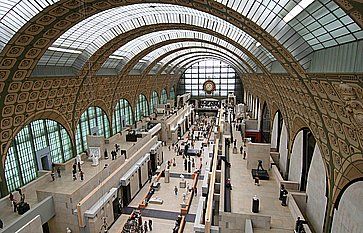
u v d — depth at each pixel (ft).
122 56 103.24
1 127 63.67
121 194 82.17
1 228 50.80
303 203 56.90
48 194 62.75
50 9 48.01
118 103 131.03
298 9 31.78
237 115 148.46
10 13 47.98
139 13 71.51
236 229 48.32
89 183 69.82
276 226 46.37
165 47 130.82
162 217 77.20
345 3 21.25
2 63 54.39
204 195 69.62
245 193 57.16
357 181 36.17
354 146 34.50
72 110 91.66
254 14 41.50
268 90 88.63
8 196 62.44
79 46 75.87
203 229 53.16
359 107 28.50
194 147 143.64
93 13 57.21
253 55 70.08
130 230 67.41
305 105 48.91
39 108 75.00
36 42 55.93
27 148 74.64
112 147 100.68
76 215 62.13
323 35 31.76
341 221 40.29
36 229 54.29
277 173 64.03
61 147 88.94
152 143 112.68
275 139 93.04
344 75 28.32
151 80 163.53
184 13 71.67
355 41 27.12
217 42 99.14
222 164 70.95
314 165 53.47
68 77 79.92
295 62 40.22
